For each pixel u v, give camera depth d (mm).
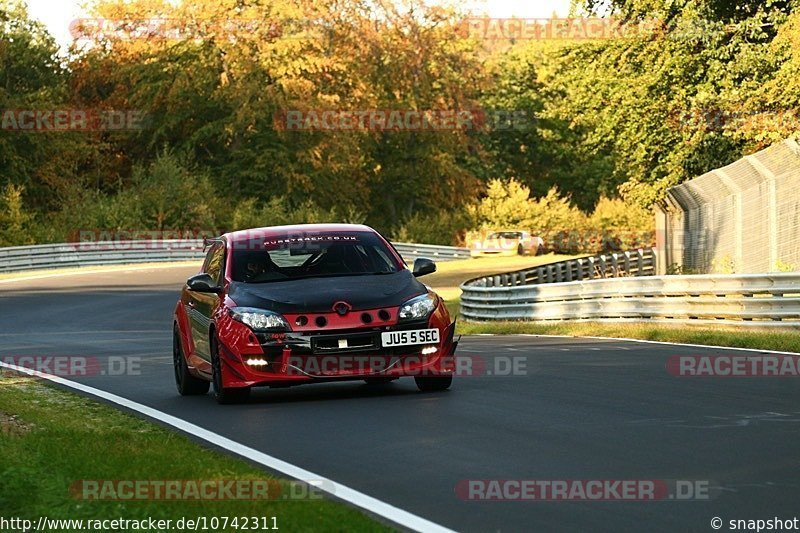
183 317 49219
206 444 34281
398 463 29859
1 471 27891
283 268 45844
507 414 37875
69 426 38906
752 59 131750
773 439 31656
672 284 76438
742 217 104500
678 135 147375
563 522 22797
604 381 46781
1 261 188375
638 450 30516
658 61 144750
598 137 156875
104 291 147250
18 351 75375
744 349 59062
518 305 94938
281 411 40969
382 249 47000
